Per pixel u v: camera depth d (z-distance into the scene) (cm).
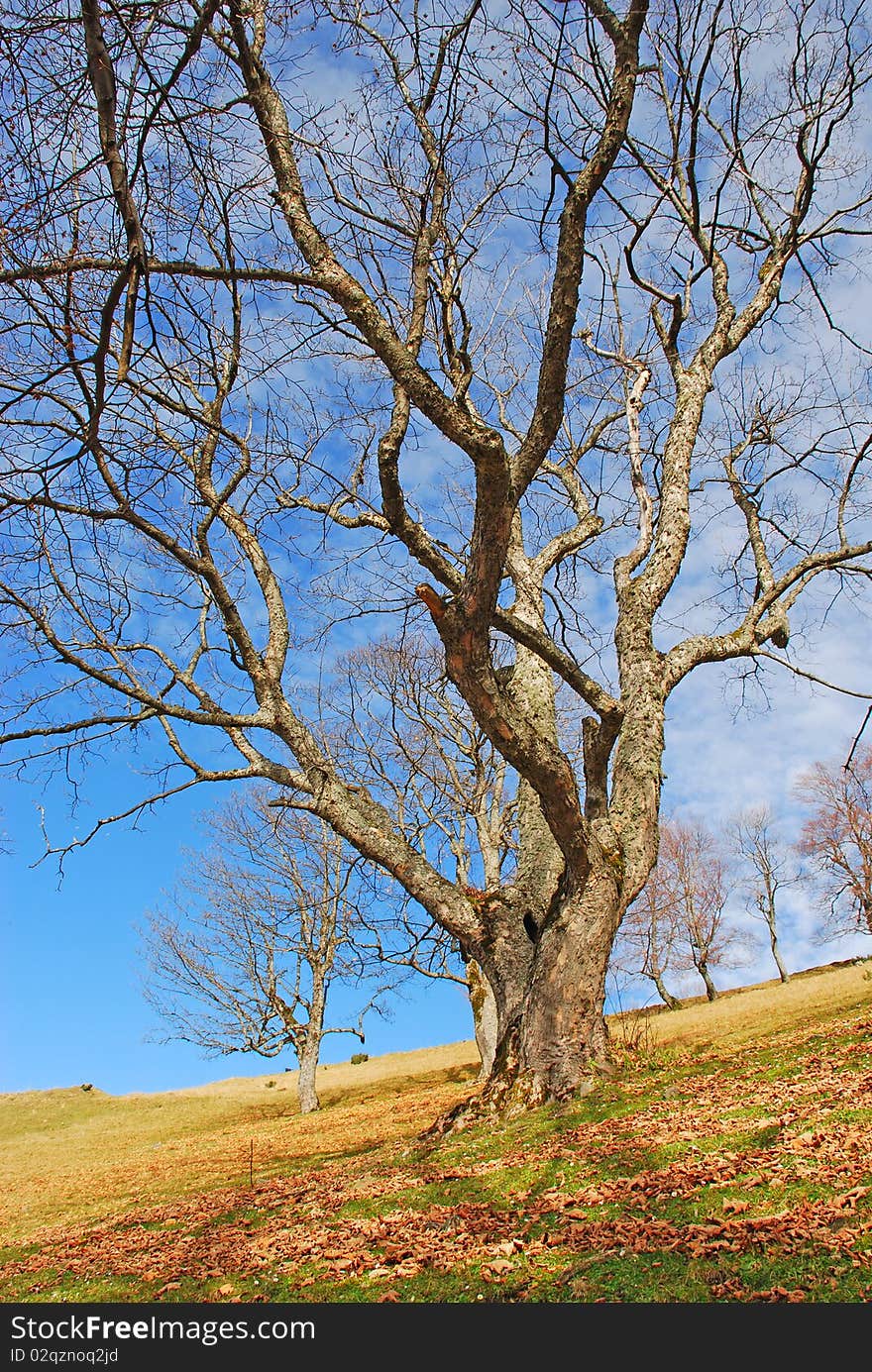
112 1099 3894
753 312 1208
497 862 2272
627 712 1089
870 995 1786
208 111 565
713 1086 811
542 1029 914
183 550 965
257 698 1062
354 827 1062
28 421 757
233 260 681
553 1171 638
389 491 845
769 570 1279
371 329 702
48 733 984
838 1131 567
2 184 537
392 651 2177
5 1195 1617
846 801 4472
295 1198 805
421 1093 2520
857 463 1194
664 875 4634
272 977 3027
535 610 1249
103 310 514
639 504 1169
